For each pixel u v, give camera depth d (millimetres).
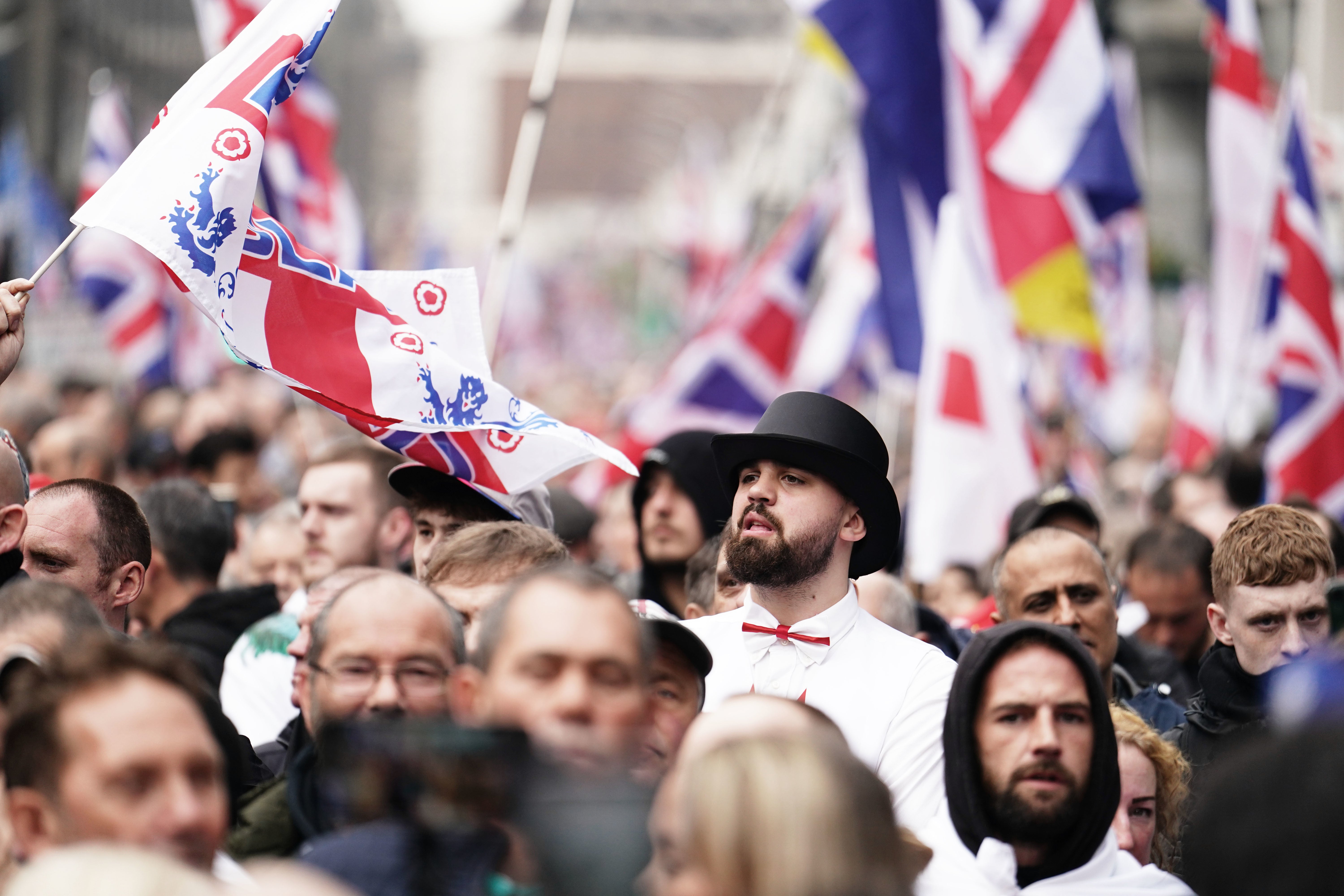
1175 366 78750
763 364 39250
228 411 40781
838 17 31203
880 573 19625
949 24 31219
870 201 32438
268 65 16891
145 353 50688
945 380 27188
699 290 105875
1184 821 15492
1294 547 16766
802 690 15562
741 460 16047
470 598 15281
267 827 12523
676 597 23734
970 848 12633
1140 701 19828
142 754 9227
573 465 19031
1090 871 12656
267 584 21766
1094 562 18312
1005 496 27047
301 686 14523
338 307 17109
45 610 11898
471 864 9062
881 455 15961
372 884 9141
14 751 9570
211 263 16062
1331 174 46219
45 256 59500
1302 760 8250
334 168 40656
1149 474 46562
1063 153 31625
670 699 13516
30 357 52781
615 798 8820
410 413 17156
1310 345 30859
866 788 8391
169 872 8102
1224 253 34219
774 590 15891
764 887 8078
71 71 105188
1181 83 95125
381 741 9016
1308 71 56594
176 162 16125
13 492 15109
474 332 18281
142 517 16312
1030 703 12508
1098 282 57000
